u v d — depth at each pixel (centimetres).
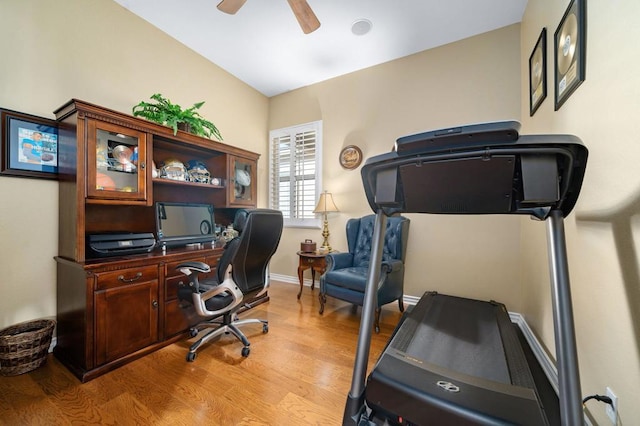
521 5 224
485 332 151
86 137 168
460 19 240
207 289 185
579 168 75
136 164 198
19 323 171
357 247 300
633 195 87
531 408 86
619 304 95
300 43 277
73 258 170
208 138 263
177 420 124
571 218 135
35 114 177
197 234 262
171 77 267
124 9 228
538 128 191
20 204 172
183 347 193
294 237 375
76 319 162
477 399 90
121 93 226
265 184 398
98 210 206
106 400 137
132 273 176
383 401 99
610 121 100
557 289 76
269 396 141
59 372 160
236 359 177
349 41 272
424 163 88
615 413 96
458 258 267
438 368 109
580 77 121
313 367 169
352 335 214
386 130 310
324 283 256
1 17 164
